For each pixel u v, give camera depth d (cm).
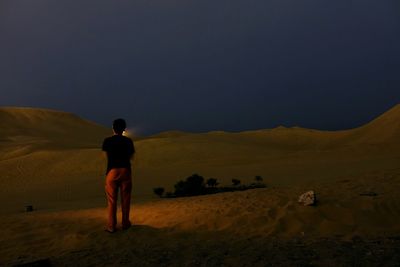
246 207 999
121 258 655
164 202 1280
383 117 7075
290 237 764
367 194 1009
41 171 4156
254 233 813
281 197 1090
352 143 6581
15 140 8688
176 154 4725
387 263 572
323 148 7025
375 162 2839
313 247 669
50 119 12450
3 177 3966
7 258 754
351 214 879
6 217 1168
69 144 7281
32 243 846
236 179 2447
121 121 870
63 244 810
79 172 4075
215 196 1291
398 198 967
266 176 2595
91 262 646
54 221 1055
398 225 831
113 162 852
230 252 657
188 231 855
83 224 995
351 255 612
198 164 3859
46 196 2570
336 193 1061
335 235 768
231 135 7825
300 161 3538
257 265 584
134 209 1180
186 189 2095
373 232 782
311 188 1191
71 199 2336
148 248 718
